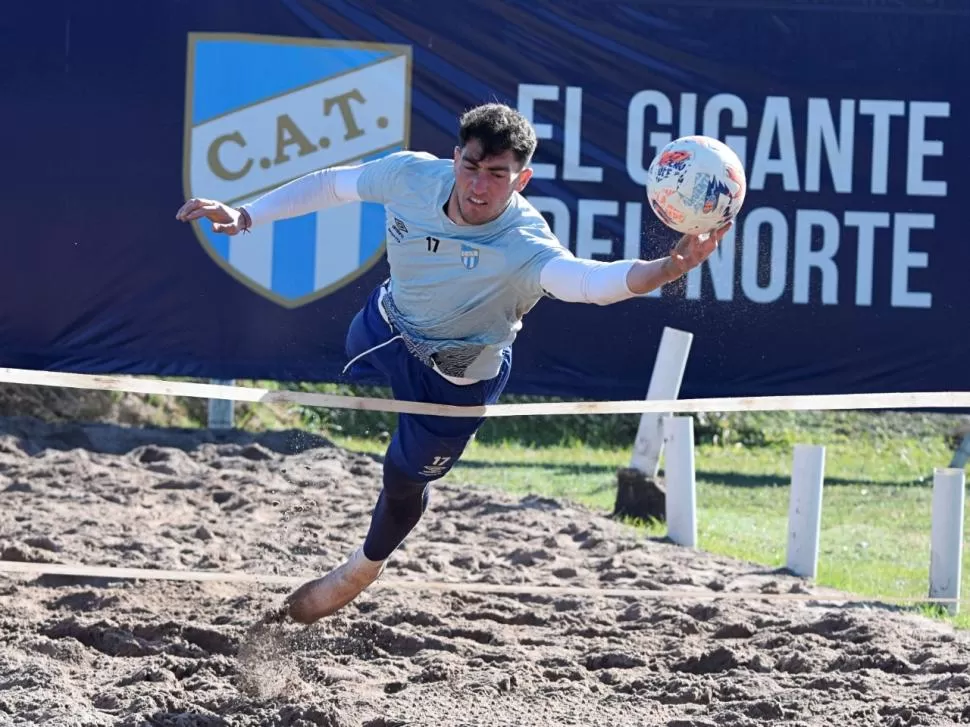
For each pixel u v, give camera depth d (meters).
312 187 10.40
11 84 23.30
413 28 23.66
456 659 11.91
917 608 15.79
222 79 23.53
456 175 9.25
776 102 23.84
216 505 20.62
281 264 23.59
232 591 14.70
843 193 23.88
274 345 23.66
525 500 22.66
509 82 23.70
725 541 20.44
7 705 9.93
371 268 23.62
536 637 13.15
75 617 12.55
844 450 31.94
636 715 10.39
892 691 11.20
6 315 23.44
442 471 10.85
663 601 14.91
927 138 23.84
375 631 12.70
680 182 8.43
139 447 25.06
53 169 23.38
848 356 23.91
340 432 31.70
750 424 33.41
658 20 23.77
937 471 16.42
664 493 21.62
